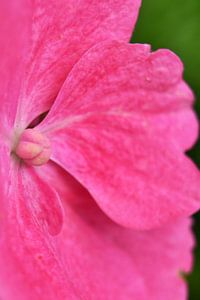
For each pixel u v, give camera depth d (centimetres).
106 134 12
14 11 9
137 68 12
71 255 12
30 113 11
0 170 10
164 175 12
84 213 12
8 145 11
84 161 12
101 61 11
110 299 12
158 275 13
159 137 12
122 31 11
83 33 11
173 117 12
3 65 10
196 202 12
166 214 12
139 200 12
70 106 12
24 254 10
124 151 12
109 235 12
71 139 12
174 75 12
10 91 10
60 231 11
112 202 12
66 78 11
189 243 13
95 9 11
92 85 12
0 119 10
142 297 12
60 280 10
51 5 11
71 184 12
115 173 12
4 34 9
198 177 12
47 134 12
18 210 11
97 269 12
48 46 11
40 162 11
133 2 11
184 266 13
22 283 9
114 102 12
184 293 13
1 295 9
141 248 13
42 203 11
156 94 12
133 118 12
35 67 11
